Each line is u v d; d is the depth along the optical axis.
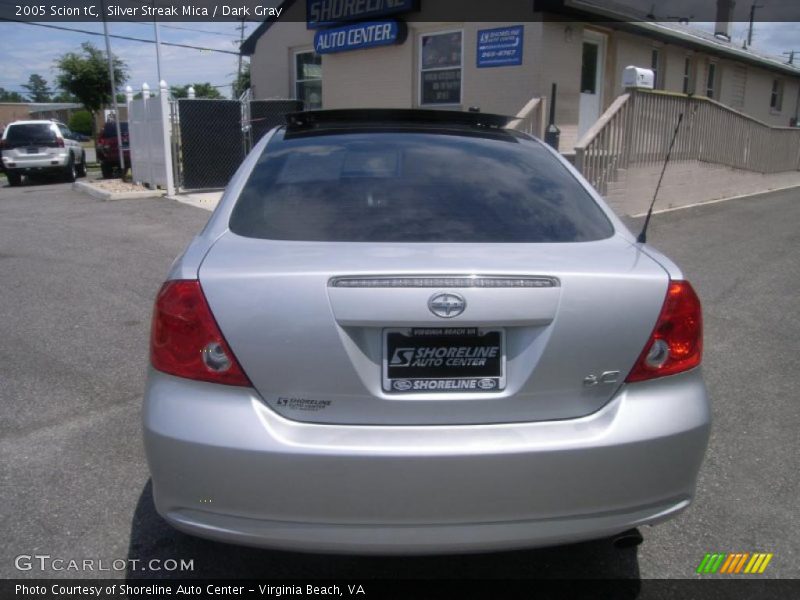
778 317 6.43
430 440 2.23
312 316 2.23
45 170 20.25
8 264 8.19
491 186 2.96
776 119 24.66
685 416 2.39
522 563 2.96
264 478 2.20
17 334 5.73
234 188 2.94
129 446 3.85
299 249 2.47
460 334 2.28
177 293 2.34
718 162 14.09
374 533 2.24
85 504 3.29
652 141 11.73
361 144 3.23
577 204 2.98
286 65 16.92
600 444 2.26
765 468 3.75
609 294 2.34
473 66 12.73
